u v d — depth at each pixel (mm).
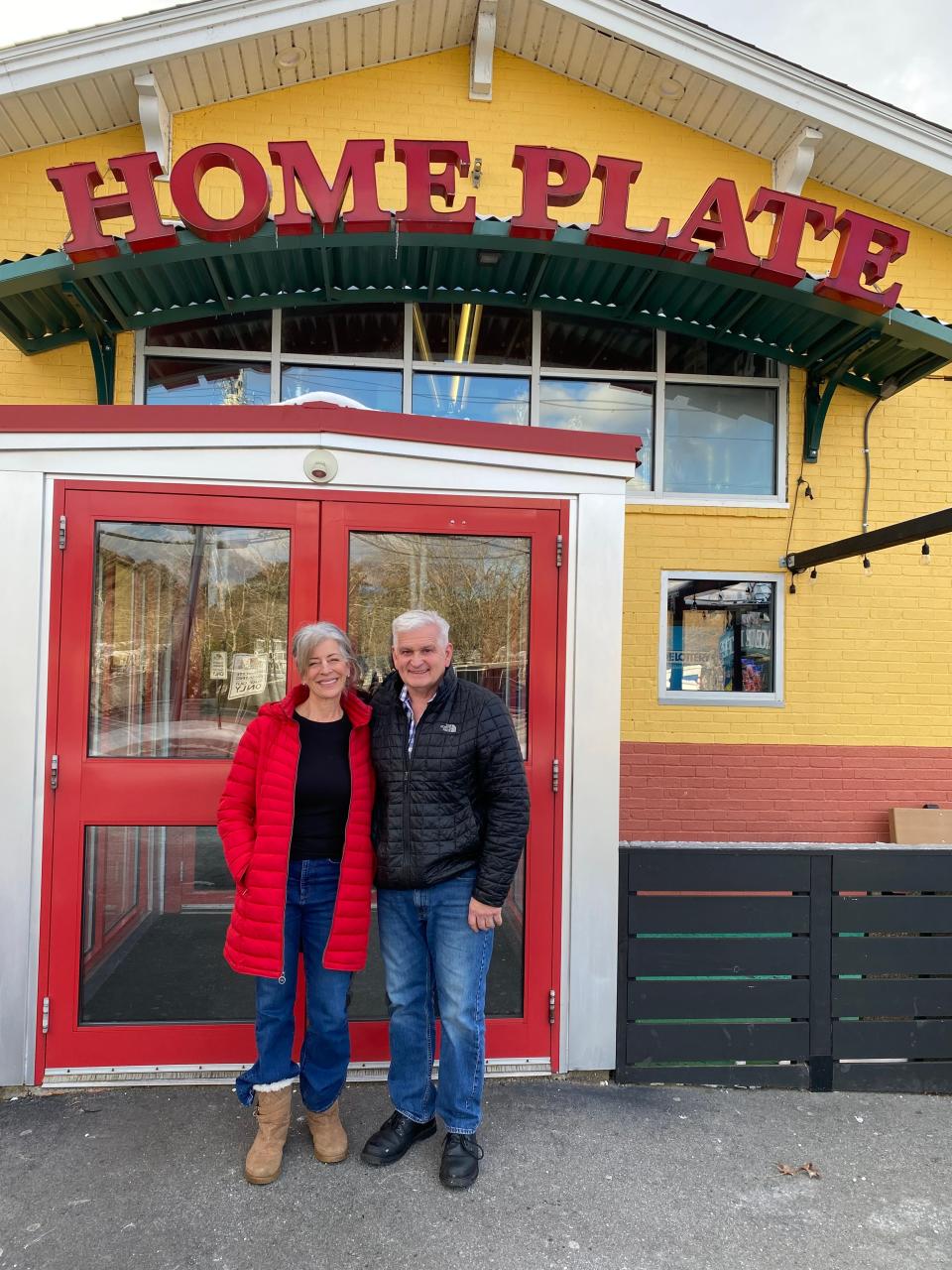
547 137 5766
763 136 5805
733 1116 3031
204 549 3104
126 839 3092
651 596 5723
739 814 5703
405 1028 2637
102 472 3033
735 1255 2324
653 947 3225
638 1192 2576
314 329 5688
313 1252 2277
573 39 5551
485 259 5008
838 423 5918
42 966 2990
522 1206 2484
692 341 5980
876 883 3303
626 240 4641
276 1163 2557
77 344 5348
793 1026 3250
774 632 5812
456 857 2516
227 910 3129
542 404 5879
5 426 2986
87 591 3025
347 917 2475
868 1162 2783
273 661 3117
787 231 4703
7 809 2963
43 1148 2684
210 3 5027
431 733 2492
